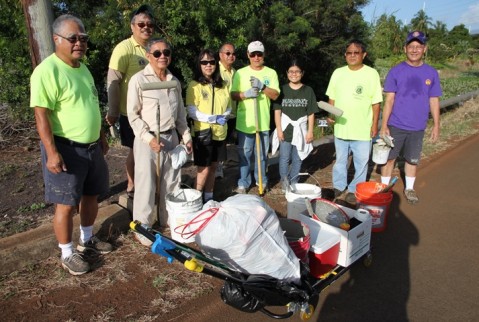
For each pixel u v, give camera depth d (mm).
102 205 4340
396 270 3545
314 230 3275
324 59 11117
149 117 3580
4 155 6070
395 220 4531
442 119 9648
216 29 7109
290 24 9320
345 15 11094
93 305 2957
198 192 3902
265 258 2512
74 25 2873
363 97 4641
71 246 3289
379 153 4867
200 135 4203
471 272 3518
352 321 2904
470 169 6270
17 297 3002
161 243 2174
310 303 2941
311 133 4852
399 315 2969
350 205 4938
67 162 3027
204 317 2904
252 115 4680
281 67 9805
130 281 3258
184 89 7383
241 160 4891
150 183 3666
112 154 6238
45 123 2814
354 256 3301
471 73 23453
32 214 4098
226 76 4734
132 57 3934
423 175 5992
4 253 3217
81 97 3020
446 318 2934
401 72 4754
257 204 2545
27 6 3740
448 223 4461
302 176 5906
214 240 2430
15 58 6797
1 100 6824
